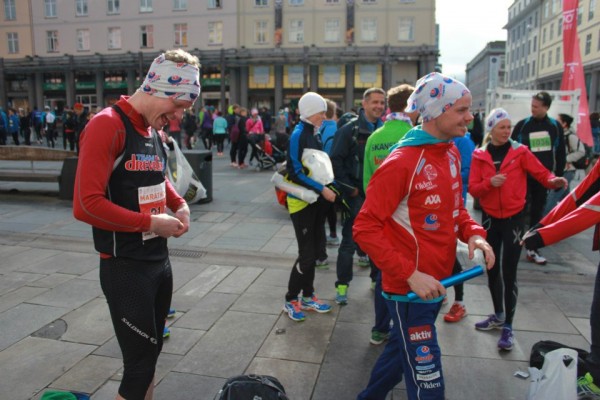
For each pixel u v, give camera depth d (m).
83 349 3.34
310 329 3.69
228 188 9.96
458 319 3.86
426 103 2.05
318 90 35.78
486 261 2.10
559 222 2.37
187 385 2.92
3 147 8.76
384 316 3.36
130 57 36.59
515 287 3.39
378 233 2.03
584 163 6.41
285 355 3.30
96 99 38.75
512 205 3.40
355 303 4.21
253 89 36.72
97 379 2.97
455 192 2.16
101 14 37.47
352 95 35.53
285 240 6.06
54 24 38.16
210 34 36.38
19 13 38.38
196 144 24.31
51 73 38.88
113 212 1.87
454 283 2.08
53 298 4.22
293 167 3.67
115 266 2.02
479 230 2.23
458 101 2.00
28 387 2.88
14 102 40.00
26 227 6.54
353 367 3.14
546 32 55.38
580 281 4.79
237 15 35.66
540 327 3.75
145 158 2.04
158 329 2.26
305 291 4.00
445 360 3.25
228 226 6.78
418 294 1.96
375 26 34.50
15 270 4.93
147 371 2.10
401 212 2.11
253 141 13.25
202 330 3.66
